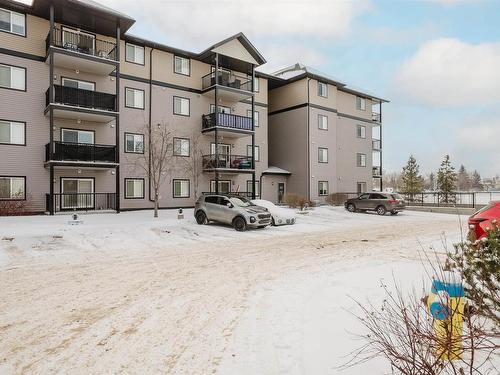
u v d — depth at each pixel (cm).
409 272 708
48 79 1958
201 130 2559
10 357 372
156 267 805
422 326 336
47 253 955
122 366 352
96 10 1892
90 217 1750
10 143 1831
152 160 2056
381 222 1900
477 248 312
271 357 362
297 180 3059
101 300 563
